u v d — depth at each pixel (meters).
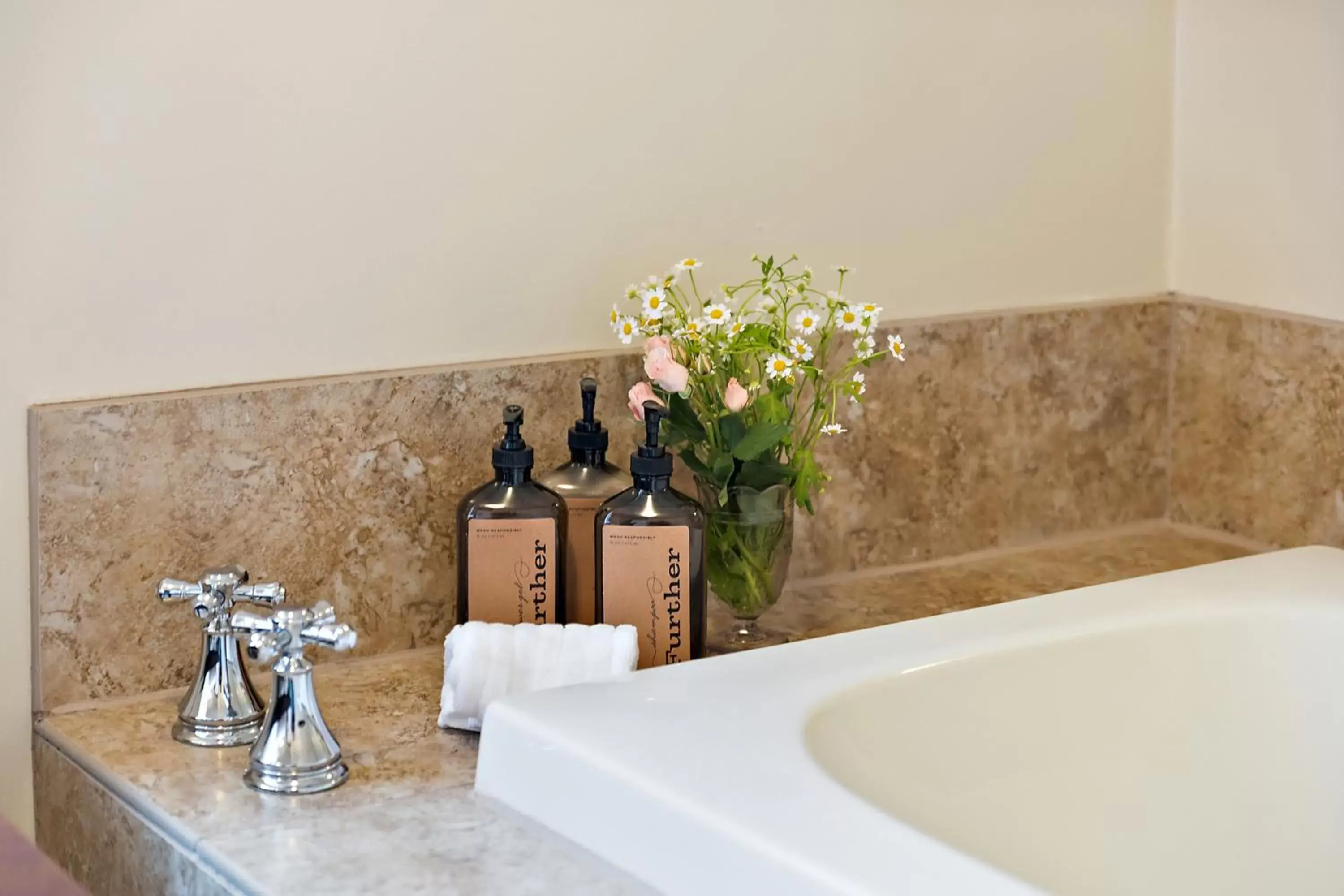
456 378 1.41
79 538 1.25
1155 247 1.85
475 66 1.39
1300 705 1.36
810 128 1.58
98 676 1.28
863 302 1.64
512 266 1.44
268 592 1.19
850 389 1.43
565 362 1.46
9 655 1.25
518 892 0.93
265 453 1.32
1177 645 1.32
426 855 0.99
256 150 1.30
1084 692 1.27
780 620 1.52
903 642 1.23
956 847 1.17
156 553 1.29
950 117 1.67
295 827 1.04
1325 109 1.67
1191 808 1.32
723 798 0.93
